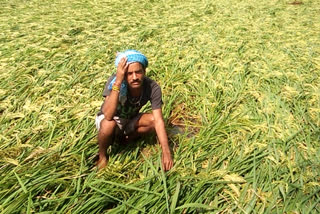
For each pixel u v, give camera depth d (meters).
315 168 2.88
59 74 4.57
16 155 2.85
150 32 6.63
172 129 3.64
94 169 2.80
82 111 3.64
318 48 6.10
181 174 2.73
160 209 2.35
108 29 6.83
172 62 5.27
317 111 3.83
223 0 10.38
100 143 2.80
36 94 3.98
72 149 2.98
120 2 9.27
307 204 2.53
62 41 5.91
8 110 3.62
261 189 2.63
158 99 2.83
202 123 3.69
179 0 10.24
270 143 3.18
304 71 5.04
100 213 2.37
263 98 4.14
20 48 5.44
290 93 4.25
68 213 2.27
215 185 2.66
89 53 5.38
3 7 8.19
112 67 4.93
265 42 6.43
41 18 7.34
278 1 10.55
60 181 2.54
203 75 4.83
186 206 2.34
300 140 3.28
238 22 7.75
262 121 3.63
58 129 3.30
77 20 7.27
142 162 2.94
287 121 3.58
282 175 2.80
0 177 2.52
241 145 3.20
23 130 3.25
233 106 4.01
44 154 2.84
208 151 3.12
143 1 9.66
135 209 2.33
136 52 2.55
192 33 6.76
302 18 8.41
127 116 2.93
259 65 5.23
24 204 2.29
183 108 4.08
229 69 5.04
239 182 2.66
